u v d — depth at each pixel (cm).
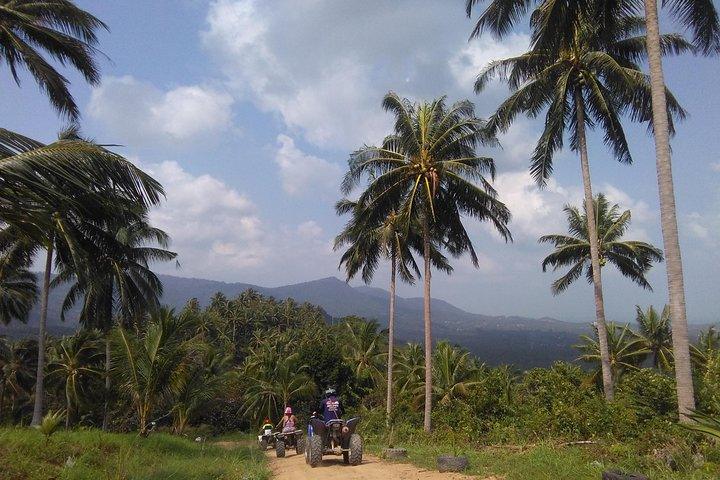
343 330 6219
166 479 1064
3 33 1241
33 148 873
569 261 3034
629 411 1545
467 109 2373
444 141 2375
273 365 4525
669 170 1228
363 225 2512
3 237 2172
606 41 1788
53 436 1304
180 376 1992
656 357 3741
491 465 1123
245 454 1797
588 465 1004
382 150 2422
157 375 1905
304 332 8144
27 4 1271
